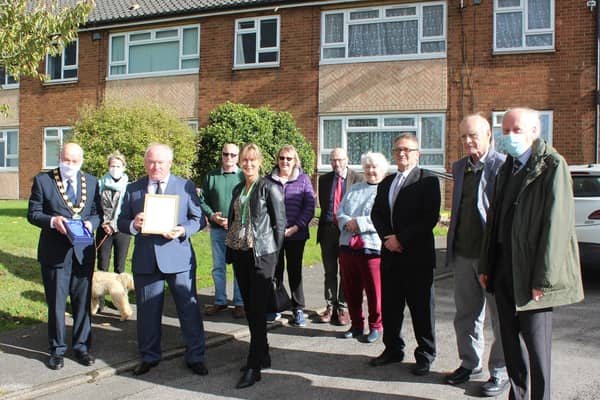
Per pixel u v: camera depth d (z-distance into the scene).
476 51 14.41
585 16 13.45
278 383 4.62
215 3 16.88
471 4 14.45
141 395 4.38
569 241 3.54
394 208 4.89
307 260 9.70
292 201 6.25
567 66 13.60
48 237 4.92
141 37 18.25
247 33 16.73
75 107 19.03
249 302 4.84
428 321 4.79
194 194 5.15
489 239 3.97
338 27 15.81
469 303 4.56
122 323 6.23
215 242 6.64
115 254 7.04
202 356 4.94
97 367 4.88
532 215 3.60
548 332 3.68
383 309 5.01
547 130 13.78
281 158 6.27
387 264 4.94
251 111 13.48
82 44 18.95
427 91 14.85
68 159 4.92
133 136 11.92
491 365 4.38
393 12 15.27
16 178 19.97
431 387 4.50
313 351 5.44
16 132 20.20
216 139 12.99
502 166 4.00
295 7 16.09
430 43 14.92
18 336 5.62
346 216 5.75
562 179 3.52
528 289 3.60
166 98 17.69
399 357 5.07
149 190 4.98
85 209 5.04
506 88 14.14
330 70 15.77
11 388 4.38
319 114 15.89
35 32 8.04
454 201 4.60
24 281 7.07
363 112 15.47
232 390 4.48
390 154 15.27
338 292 6.46
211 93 17.11
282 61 16.27
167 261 4.84
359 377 4.74
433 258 4.85
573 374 4.68
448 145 14.68
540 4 13.89
